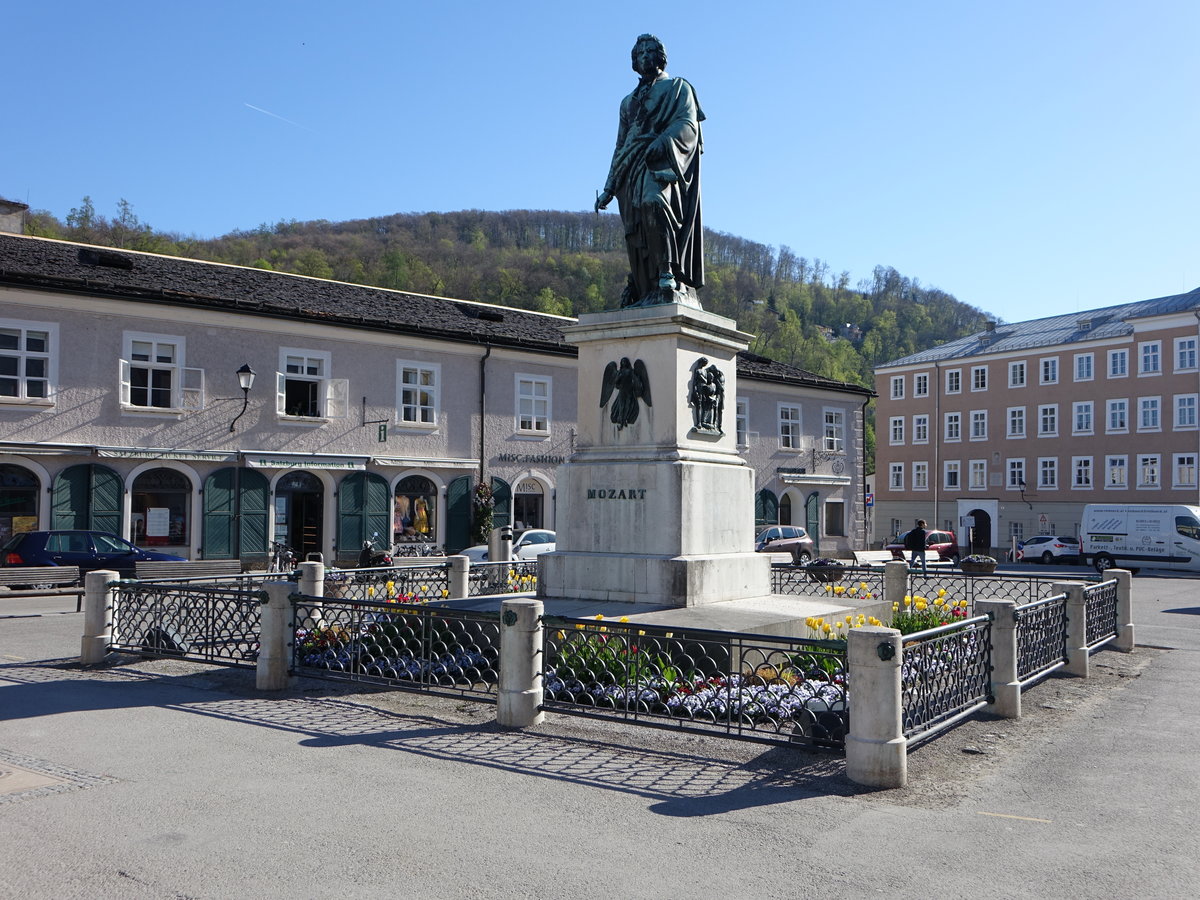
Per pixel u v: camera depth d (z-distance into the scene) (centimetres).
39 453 2319
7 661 1123
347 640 984
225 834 516
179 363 2558
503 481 3184
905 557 3722
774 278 13112
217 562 2130
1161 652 1289
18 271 2305
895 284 13600
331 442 2823
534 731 755
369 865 472
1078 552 4362
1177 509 3597
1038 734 775
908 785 618
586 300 8250
